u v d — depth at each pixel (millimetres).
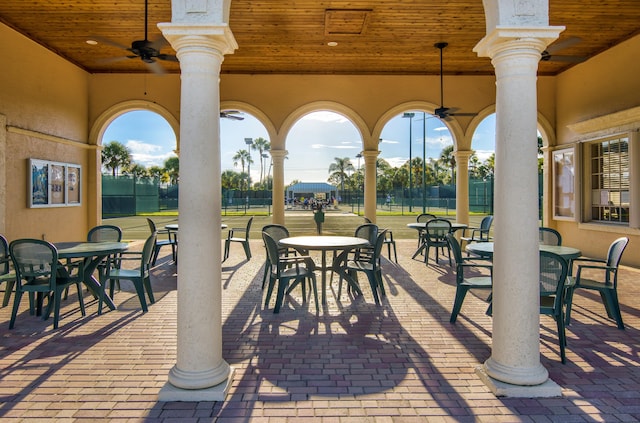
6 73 6664
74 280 4391
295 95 9469
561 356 3256
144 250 4695
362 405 2596
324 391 2781
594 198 8445
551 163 9555
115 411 2521
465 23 6816
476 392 2760
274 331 3988
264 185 67000
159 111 9406
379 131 9523
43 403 2617
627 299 5102
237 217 23812
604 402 2631
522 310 2746
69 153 8516
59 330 4023
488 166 53031
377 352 3461
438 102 9578
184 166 2754
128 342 3705
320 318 4406
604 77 7879
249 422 2404
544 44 2750
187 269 2736
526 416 2463
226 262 8000
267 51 8133
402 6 6215
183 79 2775
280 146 9453
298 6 6215
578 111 8672
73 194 8625
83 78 9055
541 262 3324
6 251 4664
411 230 15805
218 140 2865
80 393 2750
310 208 36750
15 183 6910
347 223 19250
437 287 5859
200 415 2479
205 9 2693
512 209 2766
